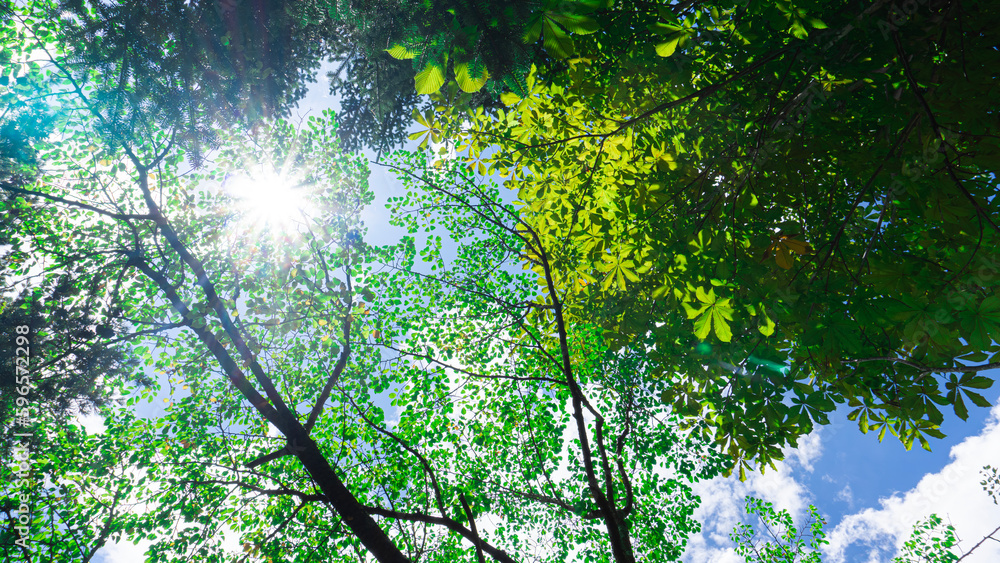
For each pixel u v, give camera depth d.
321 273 8.36
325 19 3.64
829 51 2.91
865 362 3.84
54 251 7.42
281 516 8.26
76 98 3.86
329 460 8.84
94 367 6.83
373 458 8.95
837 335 2.98
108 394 7.31
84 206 6.80
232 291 8.26
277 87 3.77
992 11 2.52
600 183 4.46
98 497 7.27
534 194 5.32
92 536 7.04
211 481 6.65
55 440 7.28
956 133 2.48
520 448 9.62
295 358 9.34
